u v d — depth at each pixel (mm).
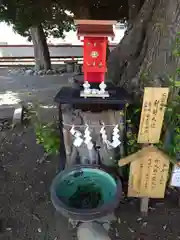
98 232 1965
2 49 13891
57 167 2834
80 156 2305
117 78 3266
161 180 2100
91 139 2221
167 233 2041
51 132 2764
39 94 7074
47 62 11445
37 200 2475
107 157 2303
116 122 2184
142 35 3051
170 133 2100
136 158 2010
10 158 3311
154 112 1891
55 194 1872
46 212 2312
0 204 2410
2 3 7309
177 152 2064
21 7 7379
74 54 14258
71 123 2184
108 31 1899
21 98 6570
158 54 2506
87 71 2062
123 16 8273
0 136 4008
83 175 2176
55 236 2047
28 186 2701
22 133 4109
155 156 1998
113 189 1986
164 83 2336
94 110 2238
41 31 10758
